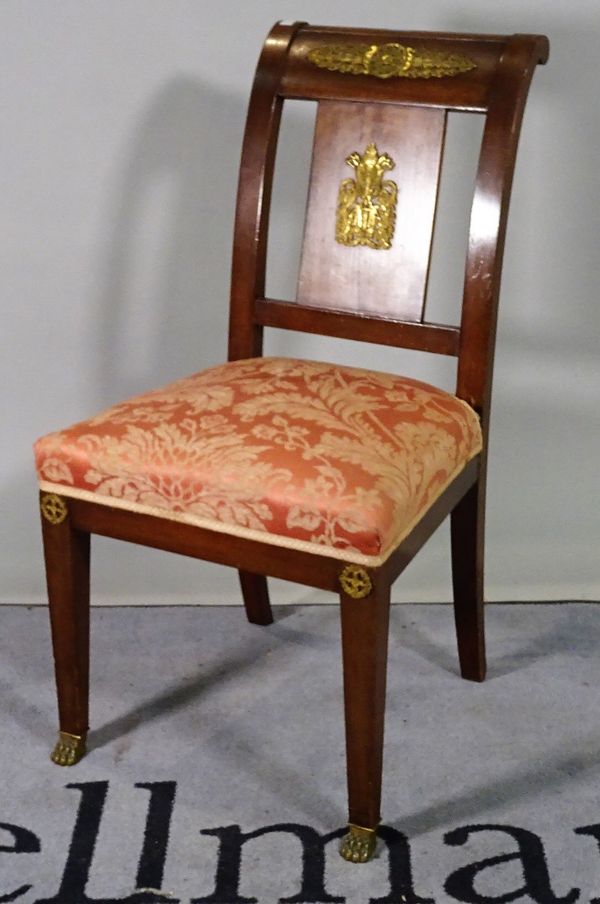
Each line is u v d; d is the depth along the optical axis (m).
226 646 1.93
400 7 1.86
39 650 1.91
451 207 1.94
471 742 1.69
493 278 1.57
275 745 1.68
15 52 1.88
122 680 1.83
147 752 1.66
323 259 1.68
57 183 1.96
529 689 1.81
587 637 1.96
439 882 1.43
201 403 1.51
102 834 1.50
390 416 1.49
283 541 1.37
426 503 1.44
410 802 1.57
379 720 1.42
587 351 2.02
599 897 1.40
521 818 1.54
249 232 1.70
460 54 1.59
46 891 1.41
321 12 1.87
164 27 1.87
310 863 1.46
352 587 1.35
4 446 2.13
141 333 2.07
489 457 2.11
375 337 1.67
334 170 1.66
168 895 1.41
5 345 2.07
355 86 1.63
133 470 1.43
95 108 1.92
